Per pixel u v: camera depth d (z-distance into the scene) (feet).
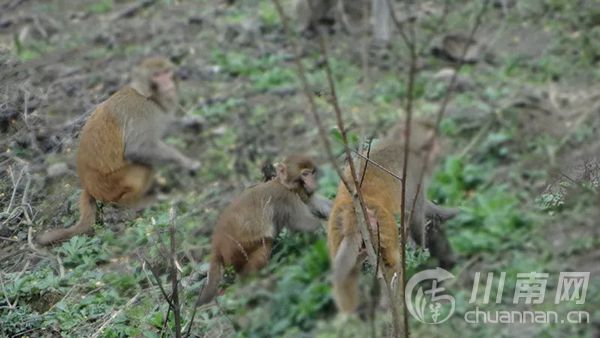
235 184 39.91
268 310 32.73
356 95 47.83
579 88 47.88
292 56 53.21
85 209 36.58
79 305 32.40
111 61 53.62
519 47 52.60
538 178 39.60
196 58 54.13
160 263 34.09
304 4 55.77
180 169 40.37
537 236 35.47
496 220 36.50
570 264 33.63
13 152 41.22
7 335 31.35
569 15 54.54
